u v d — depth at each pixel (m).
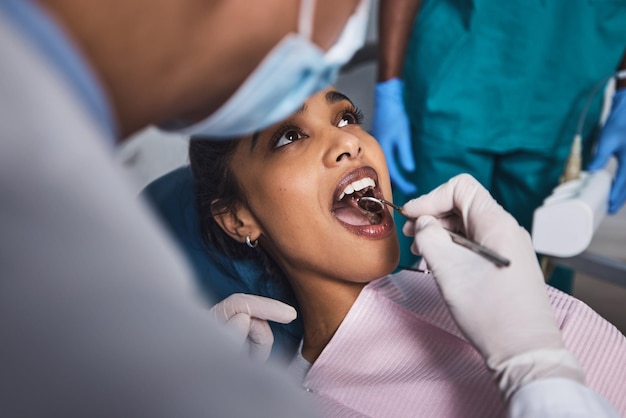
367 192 1.01
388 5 1.50
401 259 1.58
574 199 1.21
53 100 0.31
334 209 1.00
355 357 0.93
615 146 1.43
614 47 1.33
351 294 1.00
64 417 0.32
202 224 1.08
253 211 0.99
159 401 0.34
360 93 2.10
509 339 0.69
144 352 0.33
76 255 0.32
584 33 1.31
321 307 1.01
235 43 0.41
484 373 0.85
